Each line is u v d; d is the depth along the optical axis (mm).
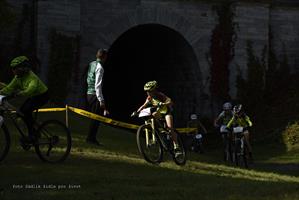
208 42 45344
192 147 32219
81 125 28719
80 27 40469
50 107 31578
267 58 46781
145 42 49500
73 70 39844
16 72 15070
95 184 13898
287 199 12750
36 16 39094
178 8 44250
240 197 12852
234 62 45719
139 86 53688
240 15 45875
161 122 18062
